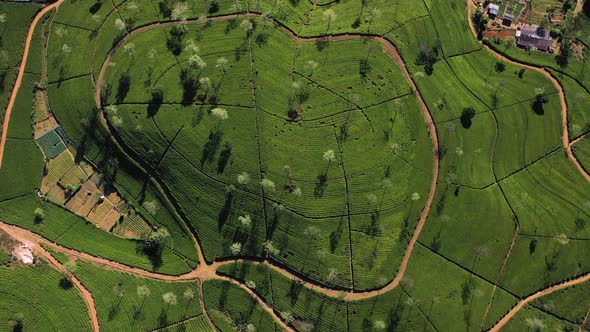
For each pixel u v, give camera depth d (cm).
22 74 12406
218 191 11794
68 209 11944
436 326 11638
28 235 11750
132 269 11756
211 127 11862
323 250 11694
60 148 12112
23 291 11269
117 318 11350
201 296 11756
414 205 12019
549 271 12150
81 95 12075
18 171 12006
